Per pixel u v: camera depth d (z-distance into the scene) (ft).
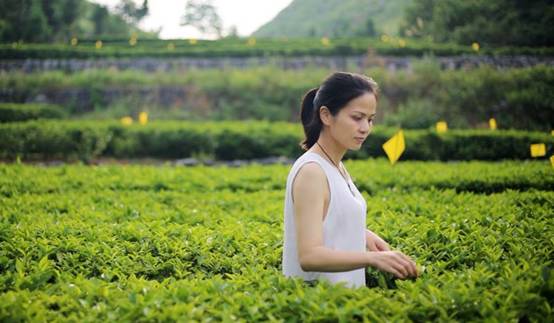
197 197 23.66
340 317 8.25
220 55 73.92
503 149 39.55
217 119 59.82
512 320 8.14
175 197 23.66
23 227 15.49
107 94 64.49
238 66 70.95
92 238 14.29
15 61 71.36
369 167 30.14
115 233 14.87
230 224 16.19
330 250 9.19
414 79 52.70
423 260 12.09
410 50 61.11
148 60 72.54
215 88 62.13
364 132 9.95
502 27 47.75
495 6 48.19
